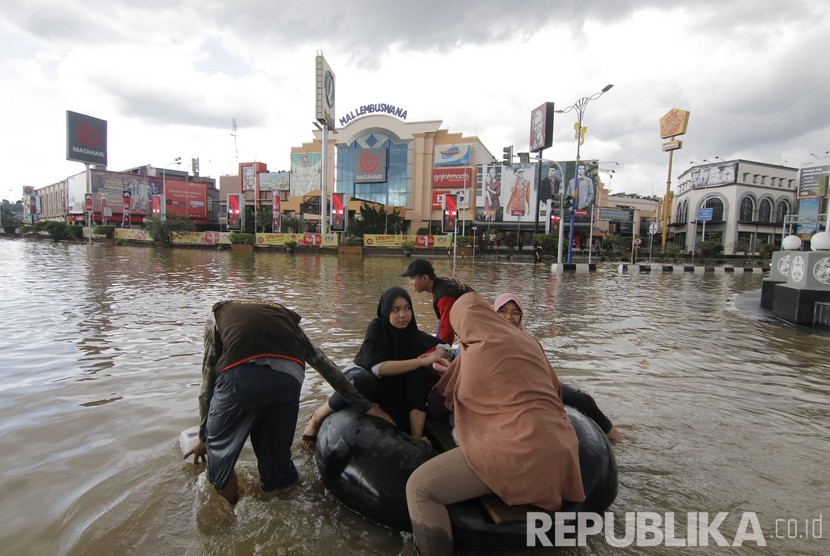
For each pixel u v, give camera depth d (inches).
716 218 2183.8
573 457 84.2
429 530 81.5
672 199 2630.4
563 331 298.2
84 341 240.8
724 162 2158.0
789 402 167.6
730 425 145.4
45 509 96.2
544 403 86.8
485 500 85.8
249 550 85.3
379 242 1546.5
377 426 104.3
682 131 1798.7
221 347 102.1
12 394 163.2
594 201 1769.2
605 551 86.8
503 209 1903.3
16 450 122.0
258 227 2070.6
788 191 2203.5
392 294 119.6
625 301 473.4
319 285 539.2
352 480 96.5
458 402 96.3
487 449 84.3
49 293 416.8
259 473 104.9
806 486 110.5
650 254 1482.5
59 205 3255.4
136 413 147.1
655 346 259.0
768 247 1710.1
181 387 171.8
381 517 91.9
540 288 593.3
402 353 122.8
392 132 2046.0
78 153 2338.8
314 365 104.1
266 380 93.6
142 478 108.2
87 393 164.7
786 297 357.4
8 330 264.5
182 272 676.7
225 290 472.1
